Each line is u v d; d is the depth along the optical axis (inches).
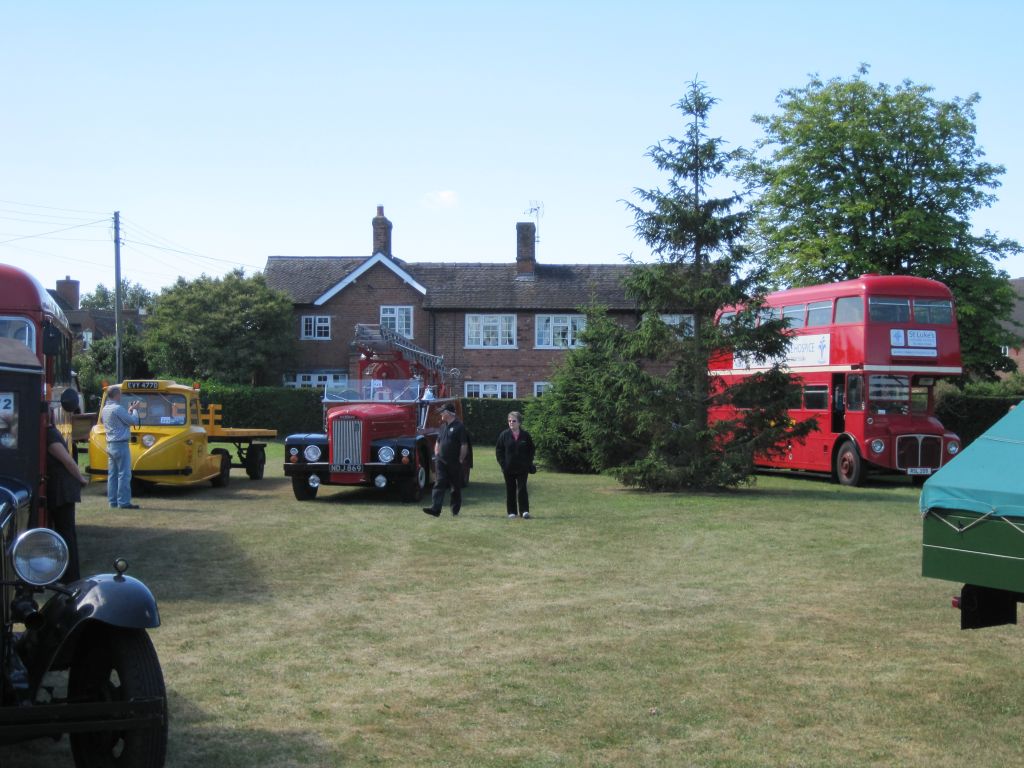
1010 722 251.0
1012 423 270.8
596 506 720.3
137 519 624.7
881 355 960.3
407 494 736.3
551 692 273.0
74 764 216.8
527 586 421.1
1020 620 360.2
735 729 244.7
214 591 403.5
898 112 1471.5
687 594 406.3
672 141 836.0
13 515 223.9
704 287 813.9
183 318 1731.1
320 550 509.0
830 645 325.4
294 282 1948.8
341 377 1875.0
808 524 624.1
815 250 1461.6
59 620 201.9
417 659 304.7
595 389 875.4
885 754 228.7
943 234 1427.2
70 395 403.2
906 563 483.5
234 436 880.3
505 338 1866.4
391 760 221.3
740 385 833.5
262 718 248.5
